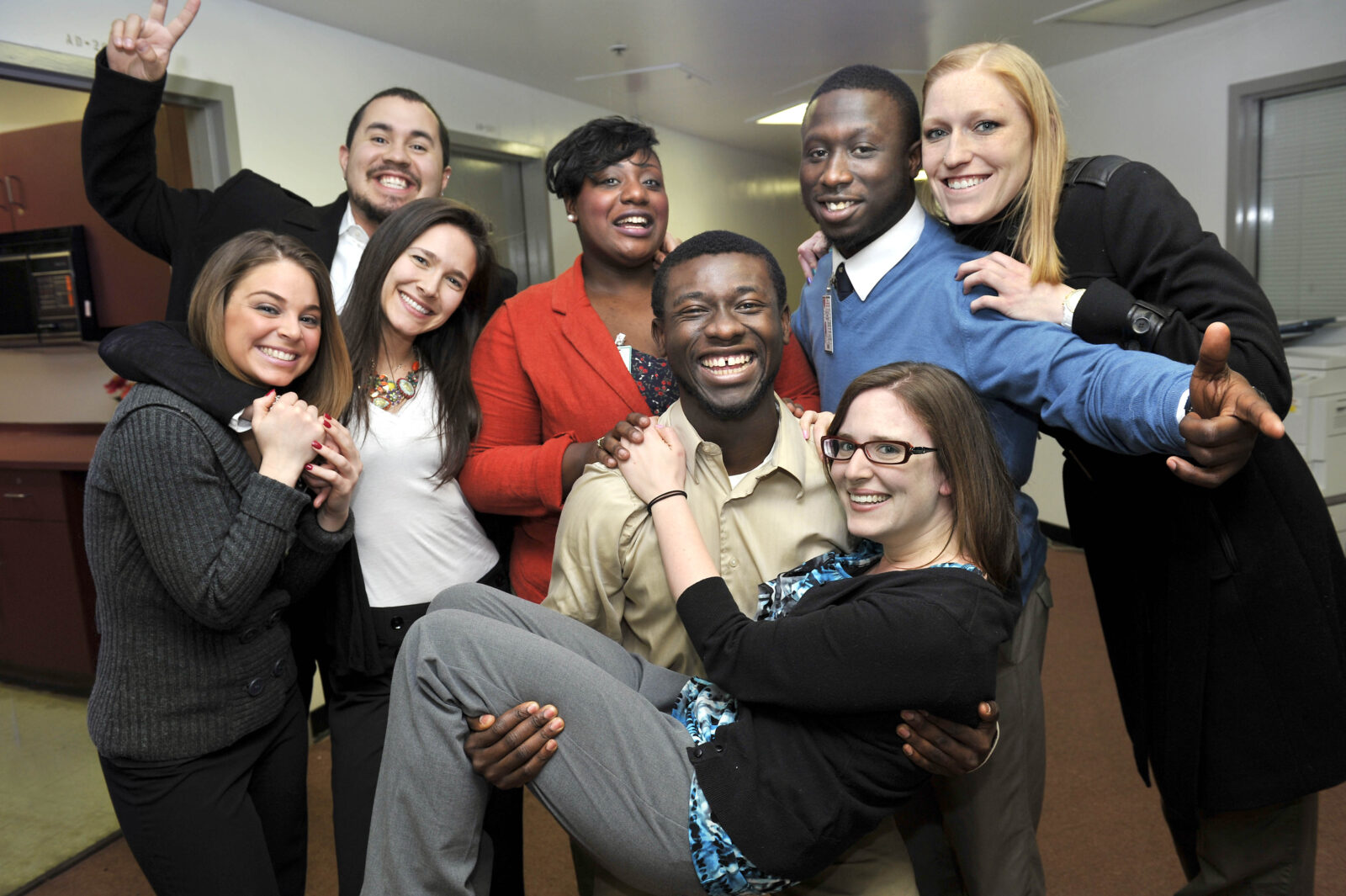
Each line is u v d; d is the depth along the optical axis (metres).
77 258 3.58
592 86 4.70
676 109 5.42
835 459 1.26
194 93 2.92
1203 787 1.48
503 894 1.70
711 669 1.17
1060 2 3.64
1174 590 1.45
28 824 2.61
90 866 2.40
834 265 1.70
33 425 4.10
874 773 1.12
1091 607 4.09
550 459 1.57
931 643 1.06
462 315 1.76
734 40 3.92
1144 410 1.16
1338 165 3.97
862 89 1.45
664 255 1.82
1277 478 1.40
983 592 1.12
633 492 1.35
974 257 1.48
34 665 3.53
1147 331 1.26
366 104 2.15
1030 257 1.42
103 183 1.98
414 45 3.81
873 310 1.53
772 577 1.40
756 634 1.14
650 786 1.15
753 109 5.48
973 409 1.22
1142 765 1.63
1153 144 4.55
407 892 1.18
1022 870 1.51
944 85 1.42
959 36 4.05
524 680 1.17
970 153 1.41
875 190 1.46
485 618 1.22
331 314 1.52
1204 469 1.13
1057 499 5.17
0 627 3.55
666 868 1.15
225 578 1.31
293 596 1.54
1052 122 1.42
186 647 1.39
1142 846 2.31
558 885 2.23
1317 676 1.41
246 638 1.45
